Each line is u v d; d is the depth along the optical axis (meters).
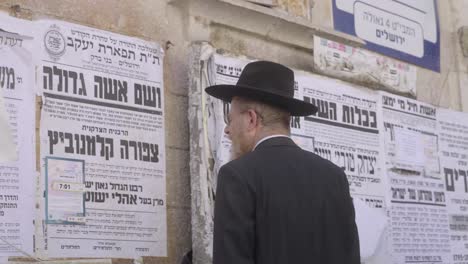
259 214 3.30
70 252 4.40
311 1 6.11
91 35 4.72
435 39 7.23
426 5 7.20
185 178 5.08
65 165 4.45
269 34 5.74
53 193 4.38
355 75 6.18
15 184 4.23
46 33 4.50
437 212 6.64
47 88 4.45
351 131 6.02
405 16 6.96
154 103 4.98
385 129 6.30
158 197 4.89
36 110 4.38
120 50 4.85
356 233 3.54
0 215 4.16
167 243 4.91
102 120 4.67
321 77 5.87
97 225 4.55
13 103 4.30
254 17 5.56
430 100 7.05
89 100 4.63
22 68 4.37
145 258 4.76
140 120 4.88
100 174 4.61
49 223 4.34
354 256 3.48
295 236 3.34
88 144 4.58
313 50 5.96
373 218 5.52
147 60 4.99
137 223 4.75
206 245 4.90
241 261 3.22
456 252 6.74
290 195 3.37
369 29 6.61
